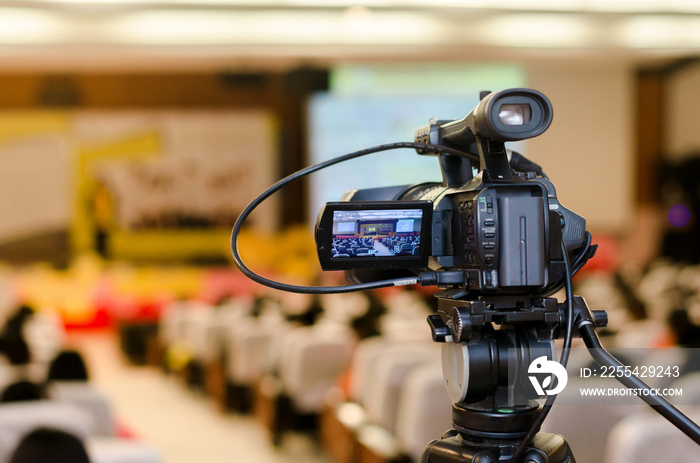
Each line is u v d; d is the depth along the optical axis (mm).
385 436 2783
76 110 12055
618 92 13219
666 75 13203
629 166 13328
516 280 949
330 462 3752
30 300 10812
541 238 955
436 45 6820
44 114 11945
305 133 12570
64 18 6273
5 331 5242
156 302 8789
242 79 11430
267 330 5066
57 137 12000
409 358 2867
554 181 13164
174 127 12328
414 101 12602
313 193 12578
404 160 12719
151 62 11375
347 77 12477
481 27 6820
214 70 12148
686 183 12438
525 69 12906
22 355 4316
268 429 4473
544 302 984
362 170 12664
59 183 12031
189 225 12391
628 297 5227
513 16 6773
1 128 11875
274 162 12586
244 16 6488
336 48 6867
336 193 12625
